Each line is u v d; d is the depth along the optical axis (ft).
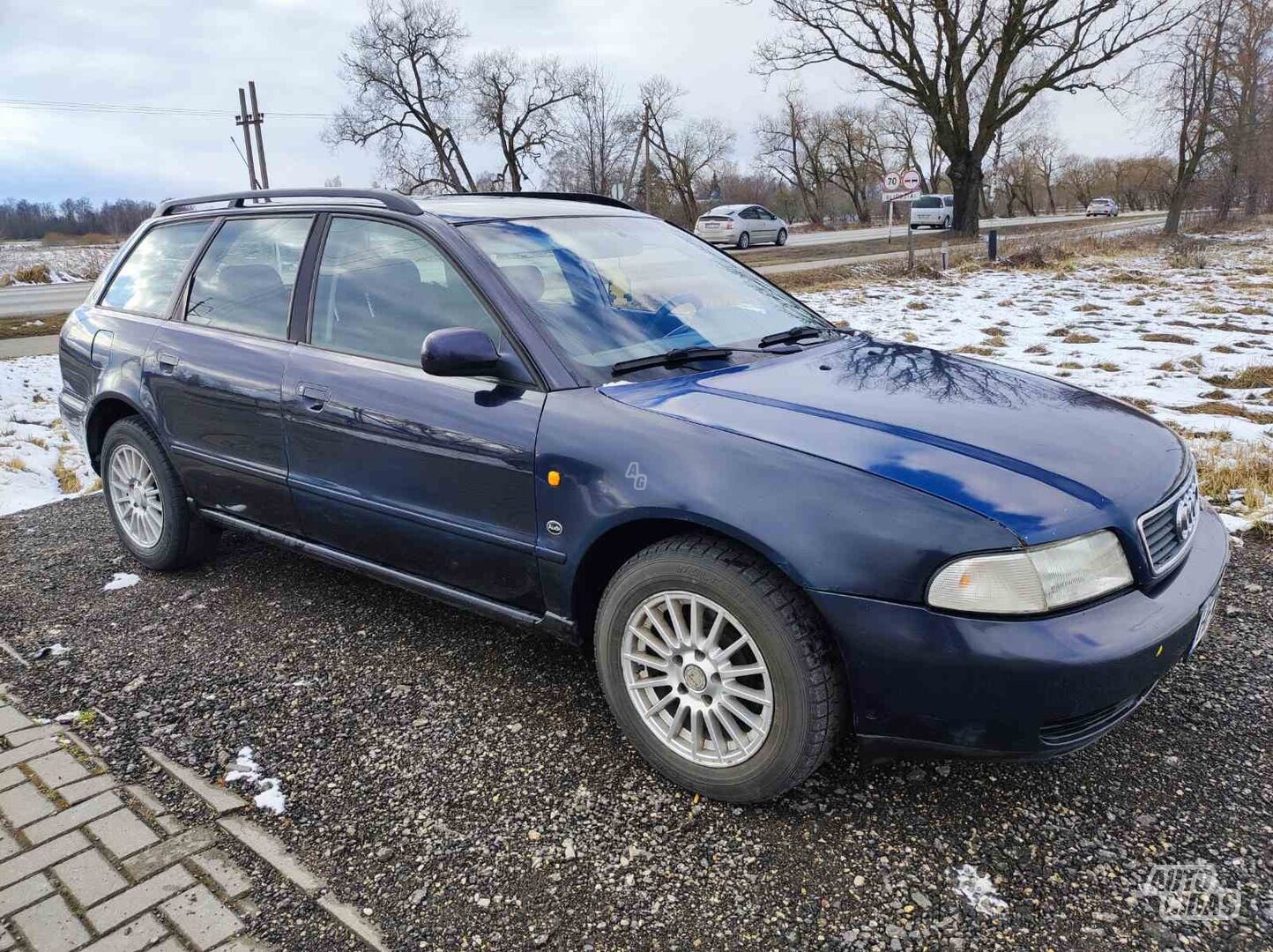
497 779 8.45
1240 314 39.42
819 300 50.11
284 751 8.95
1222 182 106.11
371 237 10.53
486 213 10.77
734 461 7.43
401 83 159.12
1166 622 7.02
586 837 7.63
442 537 9.55
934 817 7.74
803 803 8.00
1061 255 73.51
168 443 12.58
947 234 111.75
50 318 50.65
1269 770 8.20
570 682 10.22
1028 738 6.81
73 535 15.80
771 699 7.38
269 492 11.43
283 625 11.85
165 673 10.59
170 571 13.82
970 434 7.79
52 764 8.72
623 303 10.13
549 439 8.42
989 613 6.63
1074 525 6.86
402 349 9.91
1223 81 99.30
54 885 7.08
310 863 7.35
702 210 222.69
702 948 6.41
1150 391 23.90
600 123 202.08
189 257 13.01
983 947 6.34
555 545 8.53
